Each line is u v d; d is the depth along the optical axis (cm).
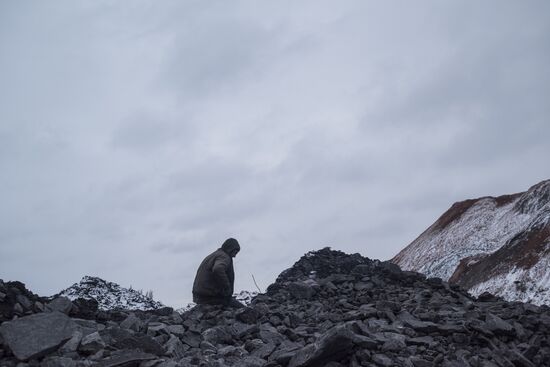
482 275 8962
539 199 10612
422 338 802
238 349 739
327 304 1077
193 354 716
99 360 627
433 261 11331
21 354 619
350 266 1489
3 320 704
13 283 816
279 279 1477
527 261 8225
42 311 772
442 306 1025
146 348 679
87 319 827
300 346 743
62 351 644
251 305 1087
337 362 685
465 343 814
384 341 752
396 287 1238
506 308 1069
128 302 1195
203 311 1016
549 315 1027
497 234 10719
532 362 784
